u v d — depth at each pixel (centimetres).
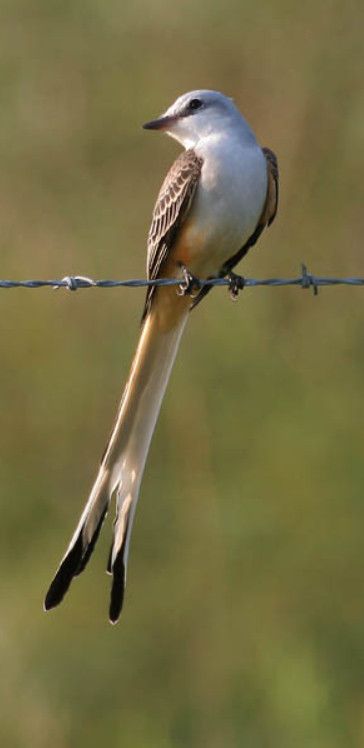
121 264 1523
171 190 991
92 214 1556
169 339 982
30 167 1582
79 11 1616
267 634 1335
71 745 1296
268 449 1423
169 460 1431
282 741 1280
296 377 1465
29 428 1467
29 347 1483
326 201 1573
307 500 1393
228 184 980
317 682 1302
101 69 1609
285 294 1524
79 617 1329
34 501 1434
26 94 1599
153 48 1611
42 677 1312
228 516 1388
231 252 1006
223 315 1472
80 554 930
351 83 1598
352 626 1340
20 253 1533
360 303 1531
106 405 1465
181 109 1018
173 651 1324
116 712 1302
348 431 1430
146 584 1360
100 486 944
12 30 1617
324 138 1584
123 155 1588
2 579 1382
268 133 1585
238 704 1299
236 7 1599
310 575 1366
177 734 1291
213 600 1353
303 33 1606
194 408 1442
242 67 1599
